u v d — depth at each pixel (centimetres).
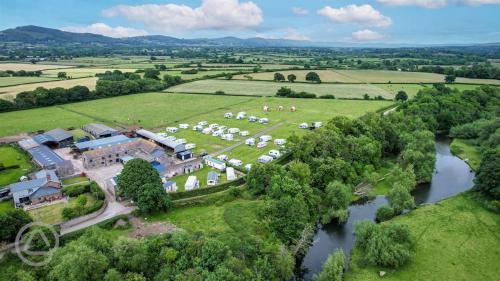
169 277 7106
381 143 15700
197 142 17275
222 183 12319
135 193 10356
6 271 7550
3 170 13612
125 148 14938
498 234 9675
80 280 6688
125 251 7419
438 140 19000
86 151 14500
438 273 8188
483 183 11381
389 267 8419
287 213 9675
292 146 14088
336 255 8281
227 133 18600
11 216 8575
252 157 15150
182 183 12562
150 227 9838
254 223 9719
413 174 12775
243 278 7088
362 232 9144
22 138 17525
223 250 7538
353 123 16350
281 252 8138
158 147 14962
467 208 11050
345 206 10988
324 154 13475
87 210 10056
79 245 7362
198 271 7088
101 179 12925
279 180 11031
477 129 18038
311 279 8388
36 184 11462
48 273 7325
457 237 9538
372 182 12812
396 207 10738
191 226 9900
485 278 8006
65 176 13150
